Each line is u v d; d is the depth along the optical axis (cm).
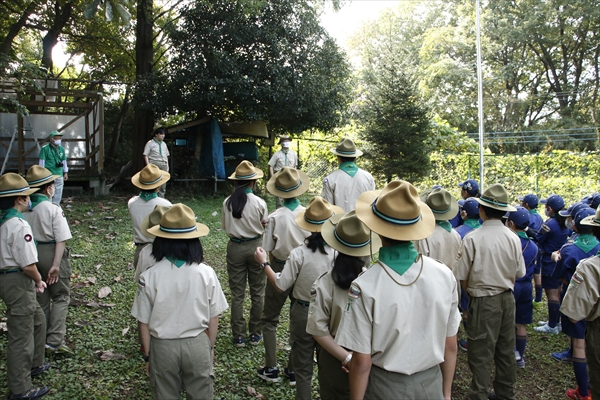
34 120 1288
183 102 1409
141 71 1498
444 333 228
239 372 447
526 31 2814
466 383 454
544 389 445
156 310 292
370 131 1527
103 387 410
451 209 439
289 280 354
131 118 2022
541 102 3328
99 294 612
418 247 428
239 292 498
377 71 1602
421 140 1520
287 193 436
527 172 1631
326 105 1503
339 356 273
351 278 276
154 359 292
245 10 1277
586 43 3116
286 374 439
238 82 1330
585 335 368
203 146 1489
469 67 3056
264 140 1620
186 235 298
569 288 365
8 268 372
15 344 374
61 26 1505
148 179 477
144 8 1430
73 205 1150
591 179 1551
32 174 432
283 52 1418
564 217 561
